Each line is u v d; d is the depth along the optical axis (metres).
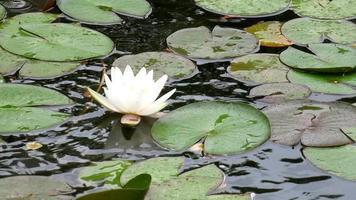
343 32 5.02
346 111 3.98
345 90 4.27
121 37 4.85
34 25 4.84
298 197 3.32
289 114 3.97
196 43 4.77
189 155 3.62
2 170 3.44
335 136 3.77
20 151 3.61
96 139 3.74
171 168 3.46
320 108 4.02
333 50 4.69
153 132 3.78
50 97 4.05
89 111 3.99
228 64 4.54
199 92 4.22
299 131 3.82
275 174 3.49
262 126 3.81
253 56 4.63
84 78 4.32
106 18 5.08
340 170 3.53
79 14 5.10
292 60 4.55
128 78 3.93
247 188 3.37
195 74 4.40
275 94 4.20
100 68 4.43
